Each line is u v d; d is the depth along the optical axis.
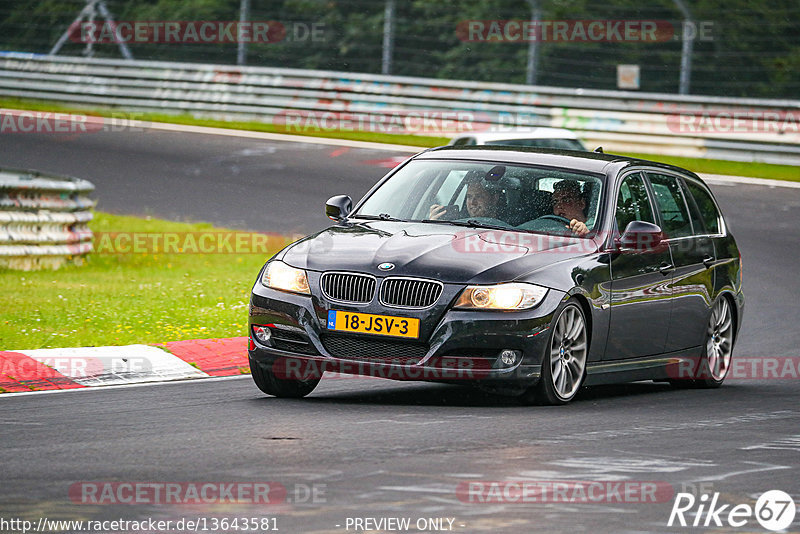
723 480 18.78
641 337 28.16
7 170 51.75
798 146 79.12
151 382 28.36
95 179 72.00
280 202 66.25
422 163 29.36
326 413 24.06
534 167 28.48
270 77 95.00
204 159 78.75
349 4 131.00
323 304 25.06
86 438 21.14
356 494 17.16
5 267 47.00
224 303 40.00
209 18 131.00
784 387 31.09
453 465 19.20
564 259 26.06
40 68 99.81
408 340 24.56
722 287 31.22
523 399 25.75
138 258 51.59
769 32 120.06
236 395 26.48
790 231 60.50
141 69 97.94
